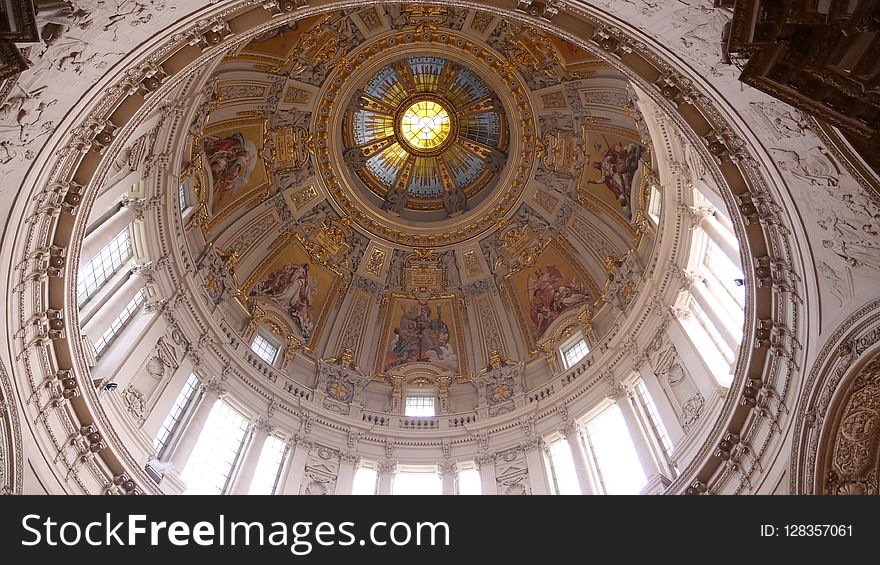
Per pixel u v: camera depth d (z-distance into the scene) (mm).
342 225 38500
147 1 12102
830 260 14594
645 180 29594
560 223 36406
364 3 15211
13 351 14898
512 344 36094
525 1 14328
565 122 35250
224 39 14625
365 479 29828
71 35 11633
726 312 22469
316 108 36219
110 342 22625
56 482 16328
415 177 40406
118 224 23203
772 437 17344
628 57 14555
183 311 27109
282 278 35781
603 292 33281
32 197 13992
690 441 21766
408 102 38750
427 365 36375
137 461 20844
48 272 15562
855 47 9289
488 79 36562
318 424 30844
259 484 26859
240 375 29297
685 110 14938
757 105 13047
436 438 31672
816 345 15602
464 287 38531
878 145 11180
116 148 15195
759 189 15188
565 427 29234
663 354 25969
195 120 27438
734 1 10016
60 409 16828
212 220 32188
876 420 15180
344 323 36938
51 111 12805
